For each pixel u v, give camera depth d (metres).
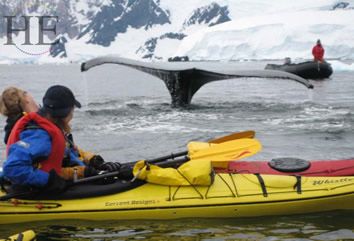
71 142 4.77
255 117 11.41
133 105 14.60
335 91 19.97
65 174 4.56
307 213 4.73
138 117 11.63
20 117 4.49
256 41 158.62
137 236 4.16
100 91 22.22
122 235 4.19
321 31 145.50
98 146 8.18
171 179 4.64
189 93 13.86
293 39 149.38
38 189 4.38
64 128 4.43
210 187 4.70
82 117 11.66
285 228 4.35
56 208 4.51
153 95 19.27
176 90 13.81
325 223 4.48
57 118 4.28
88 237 4.15
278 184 4.77
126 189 4.66
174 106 14.02
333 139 8.45
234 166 5.16
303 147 7.84
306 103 14.73
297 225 4.43
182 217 4.57
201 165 4.62
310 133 9.04
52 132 4.18
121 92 21.41
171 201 4.57
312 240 4.07
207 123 10.53
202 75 13.25
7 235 4.20
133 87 25.70
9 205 4.51
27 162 4.07
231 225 4.43
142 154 7.57
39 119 4.15
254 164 5.21
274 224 4.45
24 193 4.39
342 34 142.38
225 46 164.38
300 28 151.25
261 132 9.24
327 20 151.12
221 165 5.09
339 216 4.67
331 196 4.71
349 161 5.21
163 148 7.98
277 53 152.38
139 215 4.54
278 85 25.47
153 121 10.93
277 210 4.66
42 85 28.00
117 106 14.30
